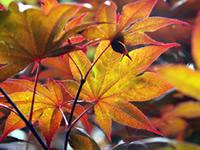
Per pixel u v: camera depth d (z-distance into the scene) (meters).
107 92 0.41
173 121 0.41
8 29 0.37
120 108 0.42
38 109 0.42
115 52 0.40
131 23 0.39
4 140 0.43
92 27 0.38
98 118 0.42
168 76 0.31
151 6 0.39
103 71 0.41
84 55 0.41
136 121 0.41
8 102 0.41
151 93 0.41
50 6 0.37
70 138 0.42
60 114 0.42
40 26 0.37
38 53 0.38
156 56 0.40
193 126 0.41
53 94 0.41
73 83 0.41
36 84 0.39
